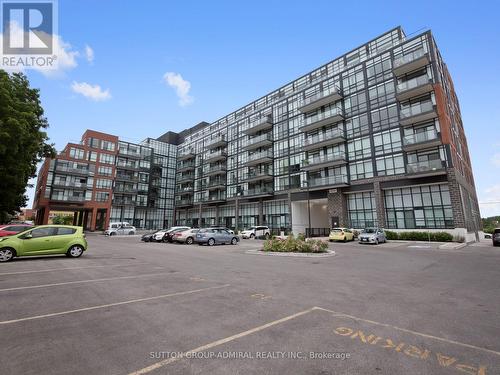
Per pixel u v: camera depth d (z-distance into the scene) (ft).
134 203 212.23
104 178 198.49
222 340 12.82
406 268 35.12
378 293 21.83
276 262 40.75
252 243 84.64
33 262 37.24
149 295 20.89
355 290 22.84
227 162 181.37
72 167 185.68
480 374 9.89
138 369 10.13
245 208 161.79
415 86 92.79
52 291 21.86
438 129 89.30
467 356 11.29
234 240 81.46
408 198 94.63
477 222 125.80
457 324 14.97
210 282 25.81
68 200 180.75
